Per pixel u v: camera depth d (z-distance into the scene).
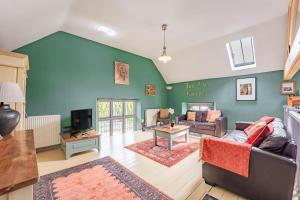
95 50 4.37
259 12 2.89
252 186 1.76
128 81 5.21
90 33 3.82
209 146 2.06
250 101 4.77
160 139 4.31
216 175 2.04
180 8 2.74
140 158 3.01
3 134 1.41
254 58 4.30
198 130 4.78
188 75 5.88
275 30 3.40
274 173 1.62
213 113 5.03
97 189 1.99
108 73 4.69
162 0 2.51
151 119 5.94
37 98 3.42
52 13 2.54
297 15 2.64
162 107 6.58
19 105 2.34
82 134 3.35
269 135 1.92
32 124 3.27
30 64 3.32
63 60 3.79
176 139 4.30
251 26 3.45
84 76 4.16
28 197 0.65
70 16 3.02
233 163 1.86
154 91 6.20
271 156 1.64
